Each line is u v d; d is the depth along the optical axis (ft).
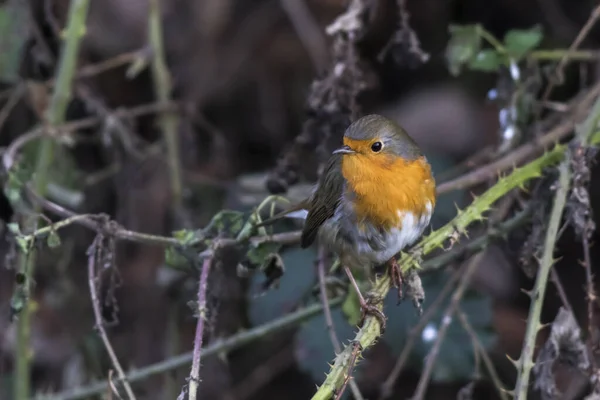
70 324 33.94
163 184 35.76
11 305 21.77
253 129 38.17
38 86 30.12
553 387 21.31
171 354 31.40
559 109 27.37
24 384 28.12
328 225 24.49
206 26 37.68
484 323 29.19
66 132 28.94
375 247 23.93
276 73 38.09
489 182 27.27
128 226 35.19
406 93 37.96
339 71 26.16
